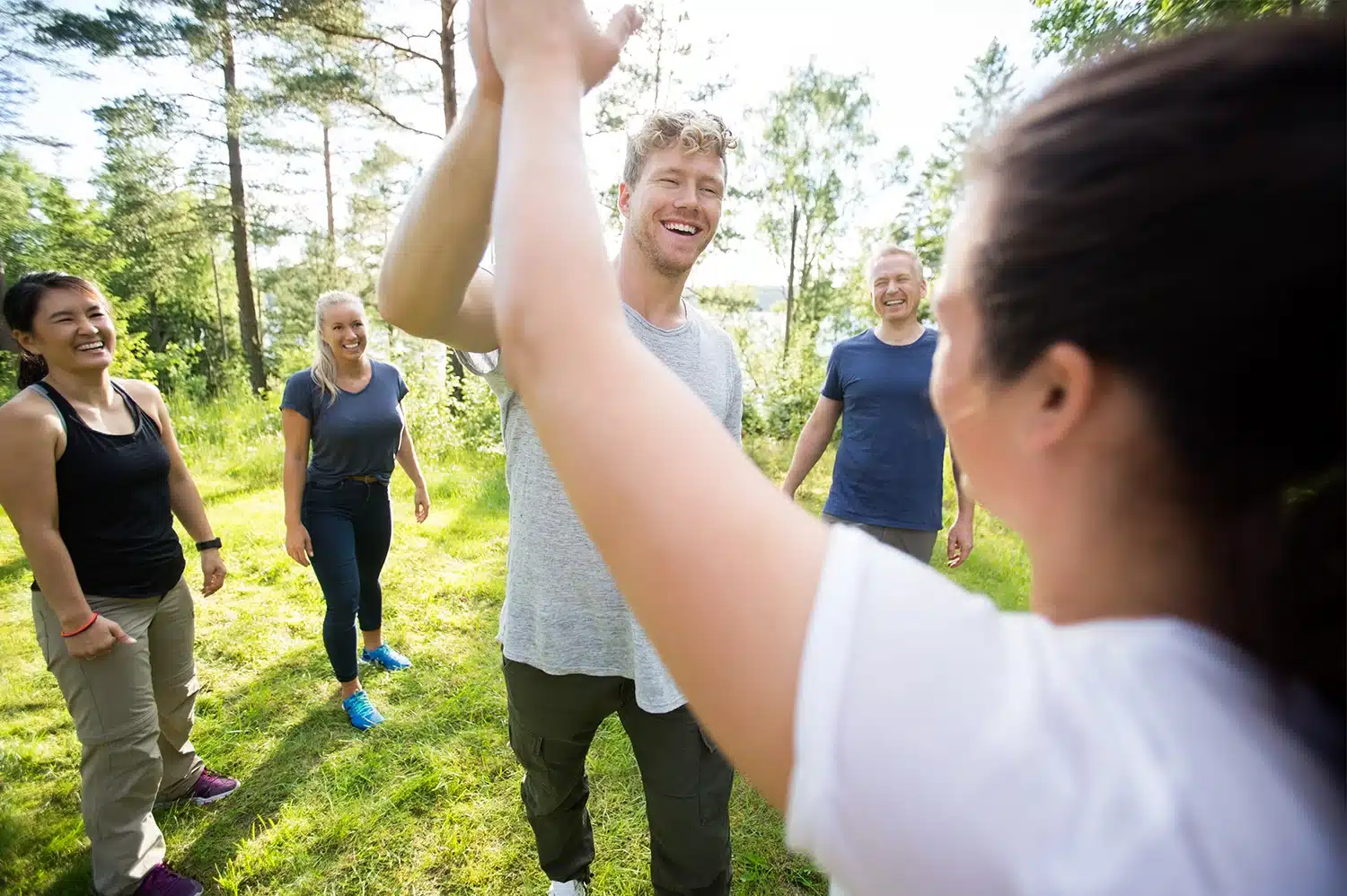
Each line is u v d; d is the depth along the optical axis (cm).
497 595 453
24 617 413
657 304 174
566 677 165
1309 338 29
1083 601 36
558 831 195
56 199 1834
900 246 323
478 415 957
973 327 38
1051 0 823
